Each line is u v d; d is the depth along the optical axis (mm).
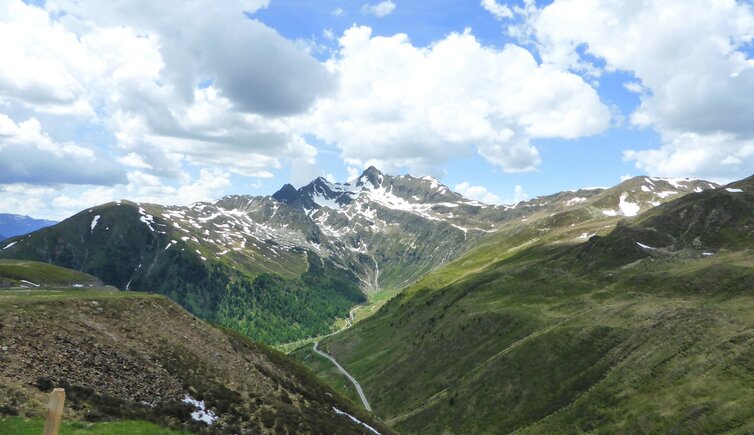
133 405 37625
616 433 94625
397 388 179250
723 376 93812
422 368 183250
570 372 124312
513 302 188625
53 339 40438
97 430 30906
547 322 157375
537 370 131500
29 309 43656
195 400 44312
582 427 102125
